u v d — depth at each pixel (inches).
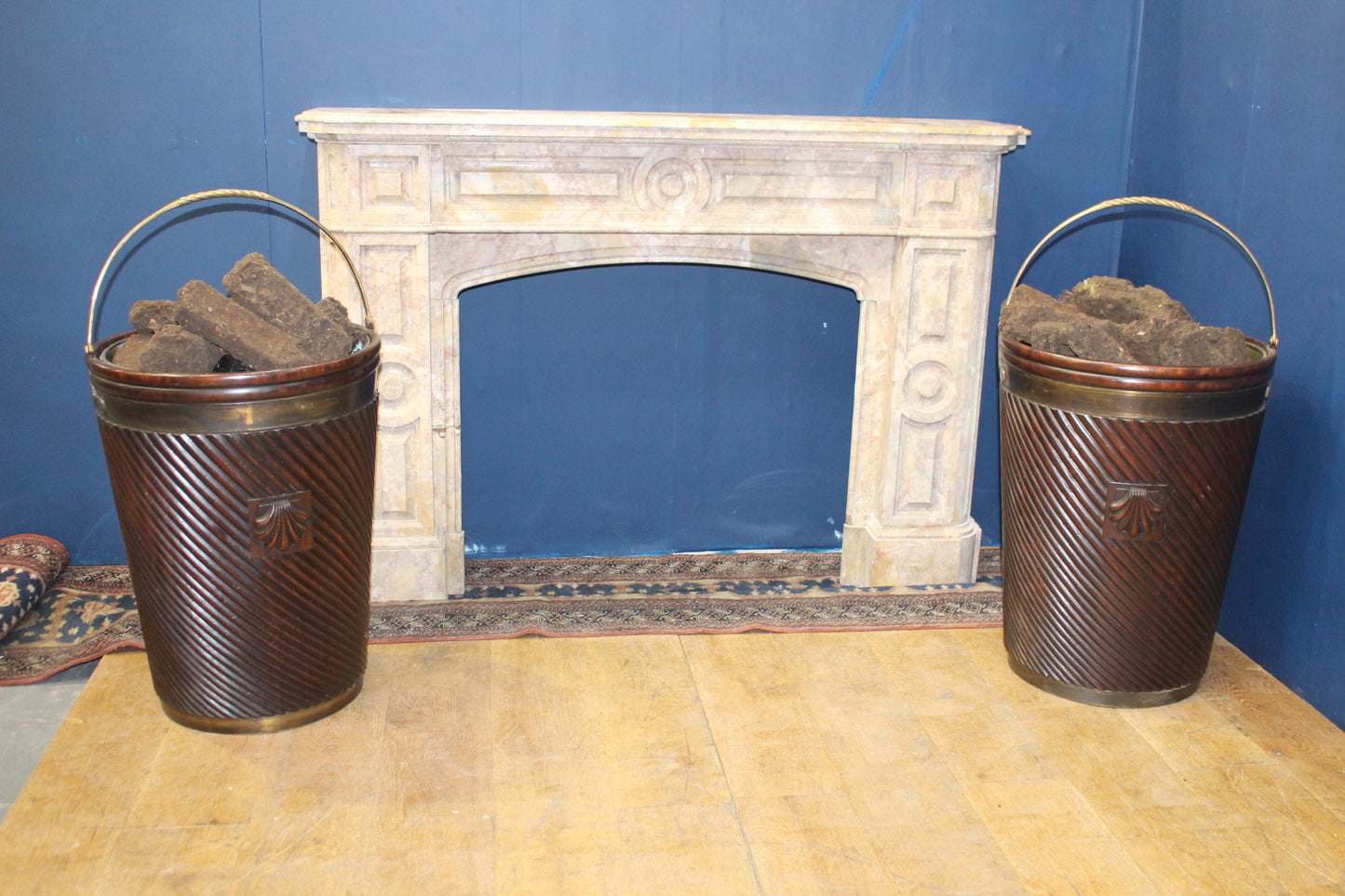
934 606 118.9
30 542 114.3
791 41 113.2
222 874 76.3
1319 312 96.9
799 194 110.7
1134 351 93.4
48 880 75.2
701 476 128.5
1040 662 101.7
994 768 90.6
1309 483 99.3
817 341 124.6
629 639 110.2
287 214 111.5
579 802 85.0
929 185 111.3
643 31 110.7
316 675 92.8
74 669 103.9
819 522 132.3
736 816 83.8
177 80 106.3
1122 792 87.8
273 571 87.0
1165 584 94.2
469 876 76.7
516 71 110.1
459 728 94.2
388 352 109.3
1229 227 108.3
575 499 127.2
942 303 114.8
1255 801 86.8
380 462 112.7
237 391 81.2
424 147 103.9
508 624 111.8
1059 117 120.3
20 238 108.9
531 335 119.9
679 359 123.2
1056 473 94.0
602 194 108.5
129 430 82.5
